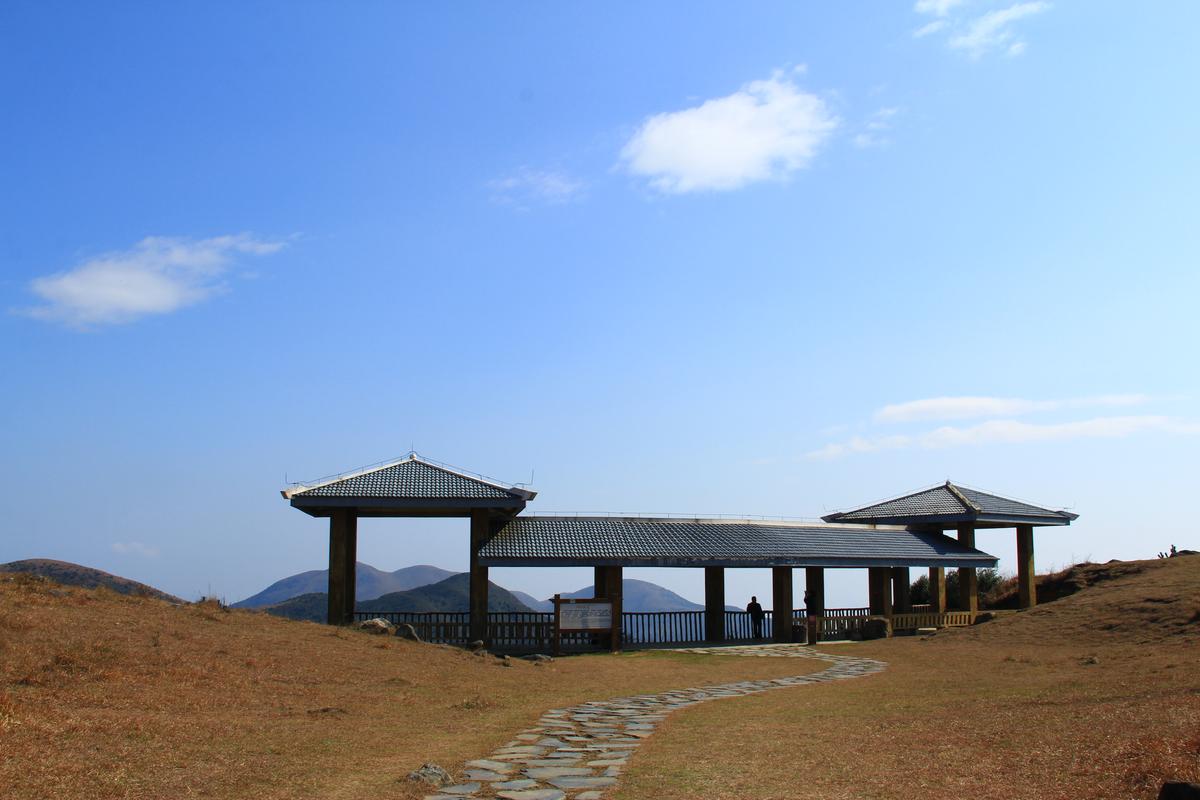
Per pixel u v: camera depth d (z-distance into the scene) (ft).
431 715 48.65
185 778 30.76
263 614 73.77
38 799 26.86
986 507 126.93
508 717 49.06
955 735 38.24
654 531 105.91
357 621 90.27
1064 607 97.86
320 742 38.55
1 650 46.24
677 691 62.64
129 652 51.11
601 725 46.52
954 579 156.04
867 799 28.94
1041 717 40.60
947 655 84.33
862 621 111.55
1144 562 131.23
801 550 108.17
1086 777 29.09
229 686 49.03
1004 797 28.07
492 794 31.09
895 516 130.72
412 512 106.22
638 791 31.35
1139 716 37.32
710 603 110.83
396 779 32.68
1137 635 80.07
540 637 94.94
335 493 93.35
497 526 103.35
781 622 106.22
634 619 106.63
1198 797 24.14
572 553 97.30
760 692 61.87
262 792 29.99
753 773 33.47
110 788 28.66
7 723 33.65
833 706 52.29
